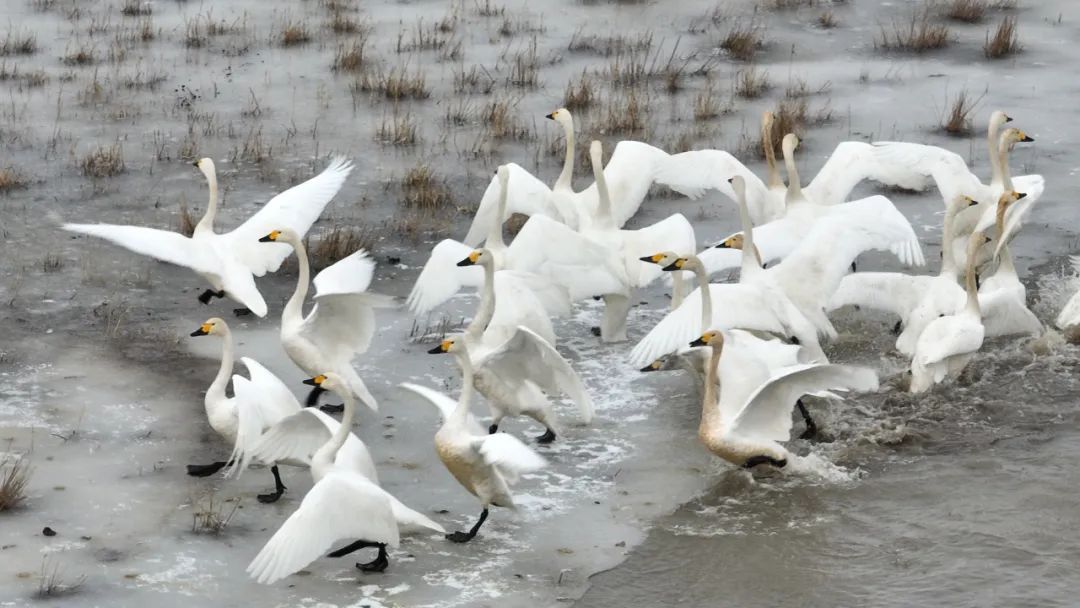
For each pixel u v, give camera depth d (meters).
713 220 21.06
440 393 13.93
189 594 11.31
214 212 17.12
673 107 25.58
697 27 30.14
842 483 13.68
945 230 16.77
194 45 28.58
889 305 16.34
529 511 13.00
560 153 23.38
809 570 12.16
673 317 14.42
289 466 13.76
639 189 18.89
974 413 15.23
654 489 13.48
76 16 30.62
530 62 27.78
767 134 19.45
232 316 17.56
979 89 26.36
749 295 14.58
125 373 15.61
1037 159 22.86
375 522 11.16
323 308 13.97
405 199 21.42
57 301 17.58
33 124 24.23
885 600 11.73
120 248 19.52
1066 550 12.53
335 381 11.86
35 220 20.30
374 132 24.28
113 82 26.45
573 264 15.73
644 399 15.48
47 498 12.75
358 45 28.25
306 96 26.00
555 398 15.50
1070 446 14.47
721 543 12.55
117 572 11.57
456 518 12.84
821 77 27.20
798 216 17.73
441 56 28.06
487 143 23.77
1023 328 16.34
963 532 12.80
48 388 15.10
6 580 11.34
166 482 13.20
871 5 31.77
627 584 11.84
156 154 23.12
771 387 12.91
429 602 11.37
